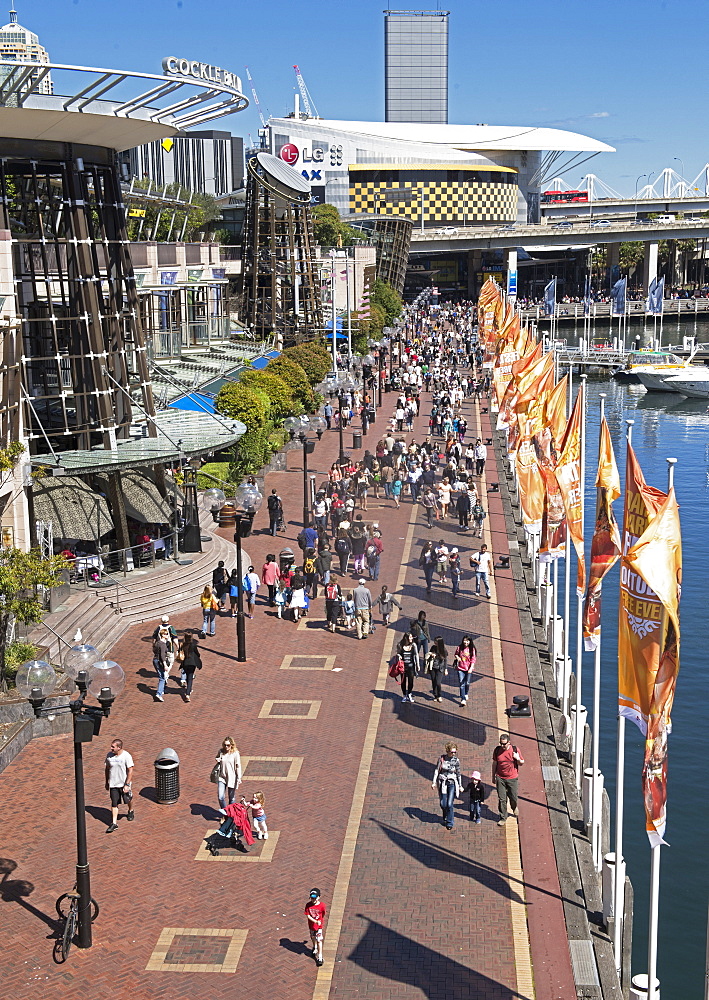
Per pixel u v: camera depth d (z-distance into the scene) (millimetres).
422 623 36094
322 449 74938
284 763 29750
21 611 31125
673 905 28688
